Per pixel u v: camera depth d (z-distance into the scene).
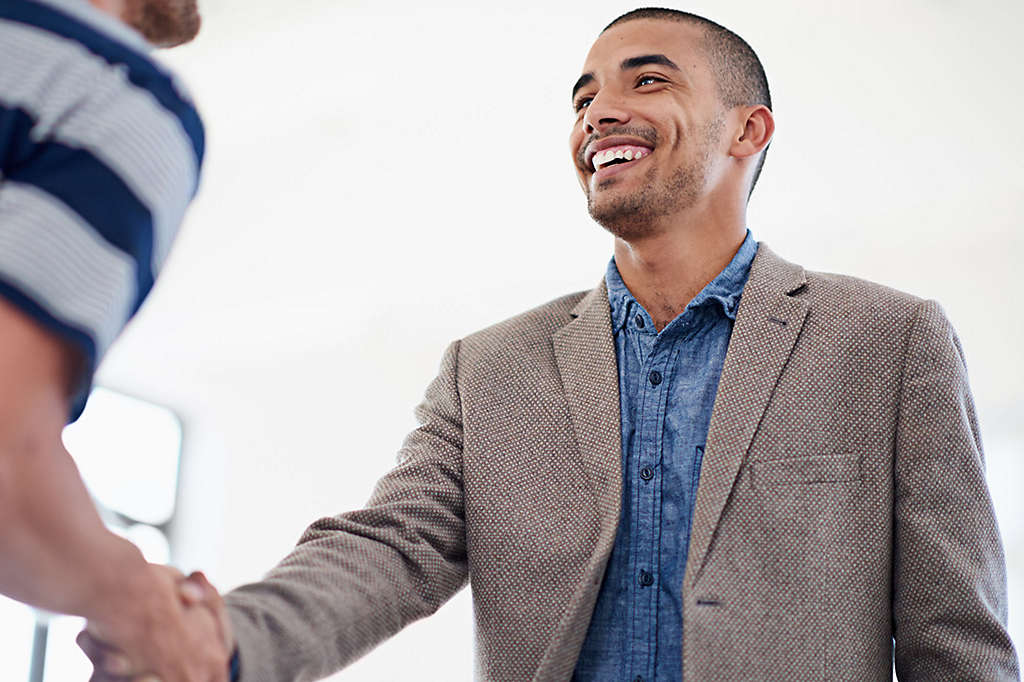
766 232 6.59
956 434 1.45
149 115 0.76
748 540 1.42
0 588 0.76
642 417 1.58
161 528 7.69
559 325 1.72
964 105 5.80
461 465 1.61
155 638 0.86
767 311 1.58
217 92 6.15
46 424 0.68
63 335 0.68
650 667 1.46
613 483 1.51
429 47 5.83
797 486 1.44
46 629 6.70
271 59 5.93
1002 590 1.43
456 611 7.39
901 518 1.44
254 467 7.92
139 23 0.93
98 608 0.80
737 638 1.38
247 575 7.74
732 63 1.75
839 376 1.51
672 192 1.66
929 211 6.27
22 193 0.70
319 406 7.85
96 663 0.90
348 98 6.23
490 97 6.14
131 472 7.59
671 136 1.68
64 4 0.77
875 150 6.09
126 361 7.67
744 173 1.75
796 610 1.39
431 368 7.58
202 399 8.02
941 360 1.49
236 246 7.21
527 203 6.76
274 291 7.44
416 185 6.71
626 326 1.66
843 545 1.43
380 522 1.54
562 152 6.43
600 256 6.99
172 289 7.49
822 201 6.37
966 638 1.38
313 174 6.70
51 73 0.74
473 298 7.35
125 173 0.73
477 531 1.55
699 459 1.53
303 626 1.31
